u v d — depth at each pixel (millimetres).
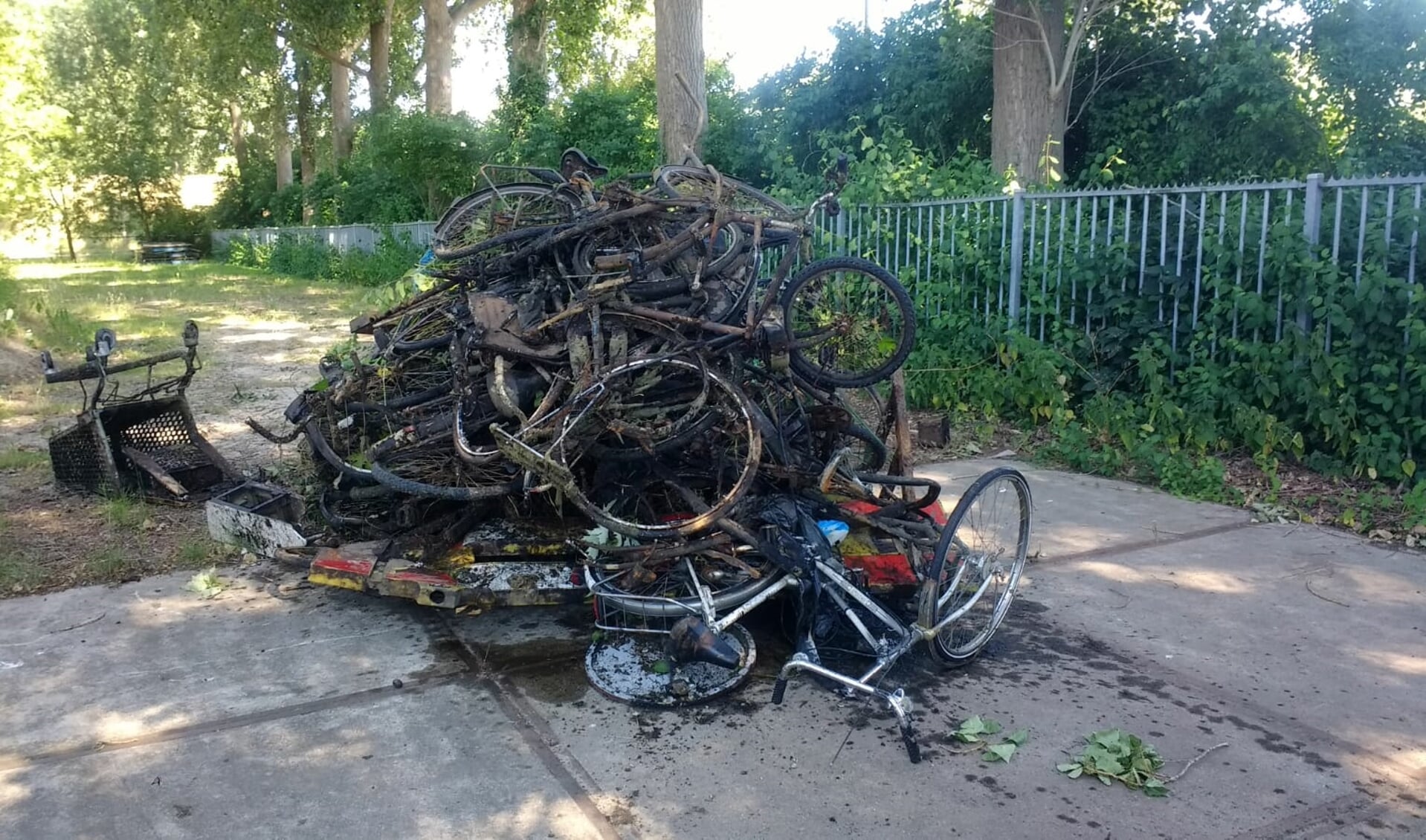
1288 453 7211
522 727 3633
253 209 45688
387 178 27312
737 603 4070
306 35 32625
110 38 42188
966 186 9836
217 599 4855
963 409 8734
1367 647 4270
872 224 9961
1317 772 3330
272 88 40406
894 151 11102
